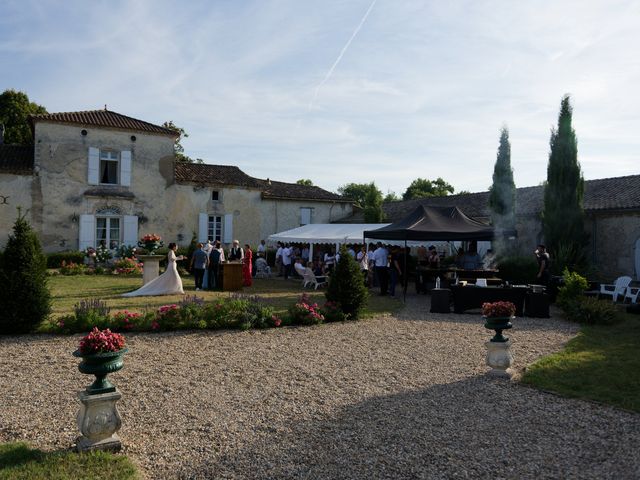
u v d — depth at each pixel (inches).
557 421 181.9
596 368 253.9
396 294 602.9
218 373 243.4
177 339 316.2
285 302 493.4
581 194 637.3
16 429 170.9
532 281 584.7
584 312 400.8
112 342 154.2
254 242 1020.5
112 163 872.9
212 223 976.9
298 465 144.3
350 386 224.5
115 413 153.8
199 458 148.9
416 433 169.2
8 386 218.4
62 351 279.4
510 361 241.1
